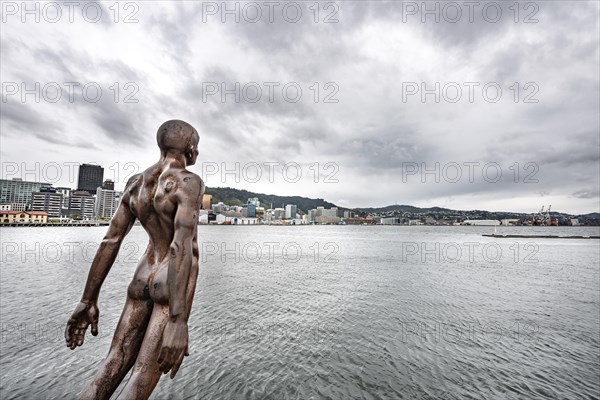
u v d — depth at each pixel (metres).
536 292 25.66
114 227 3.10
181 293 2.60
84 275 28.88
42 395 9.82
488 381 11.11
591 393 10.44
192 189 2.84
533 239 124.81
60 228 143.88
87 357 12.25
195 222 2.82
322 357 12.73
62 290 22.83
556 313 19.36
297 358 12.62
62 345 13.24
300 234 154.62
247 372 11.48
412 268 39.41
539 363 12.48
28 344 13.34
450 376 11.41
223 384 10.71
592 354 13.30
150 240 3.08
